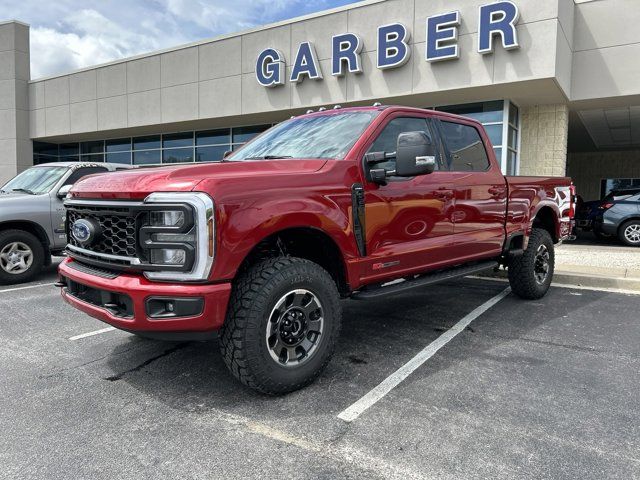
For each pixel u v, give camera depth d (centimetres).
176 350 425
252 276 312
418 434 280
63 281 376
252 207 302
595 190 2422
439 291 663
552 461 252
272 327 317
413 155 343
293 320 327
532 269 588
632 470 245
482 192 491
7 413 309
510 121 1306
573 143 2092
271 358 314
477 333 471
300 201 324
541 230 608
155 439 277
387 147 405
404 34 1227
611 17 1194
